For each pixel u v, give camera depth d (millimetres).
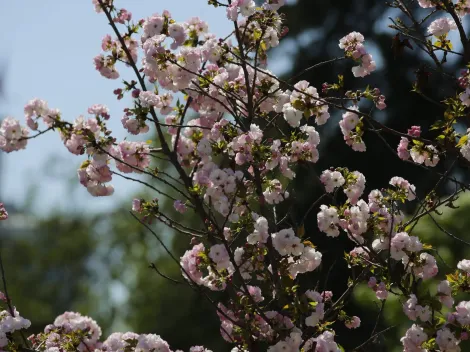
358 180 6609
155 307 28609
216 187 6270
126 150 6645
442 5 7043
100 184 6613
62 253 37750
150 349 6461
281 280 6098
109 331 36031
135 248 32719
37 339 7055
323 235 15297
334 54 24109
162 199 28359
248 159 6293
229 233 6766
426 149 6645
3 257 37938
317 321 5953
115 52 7098
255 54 6668
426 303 6035
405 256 6359
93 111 6516
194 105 6918
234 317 6469
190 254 6281
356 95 6664
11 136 6574
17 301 36094
